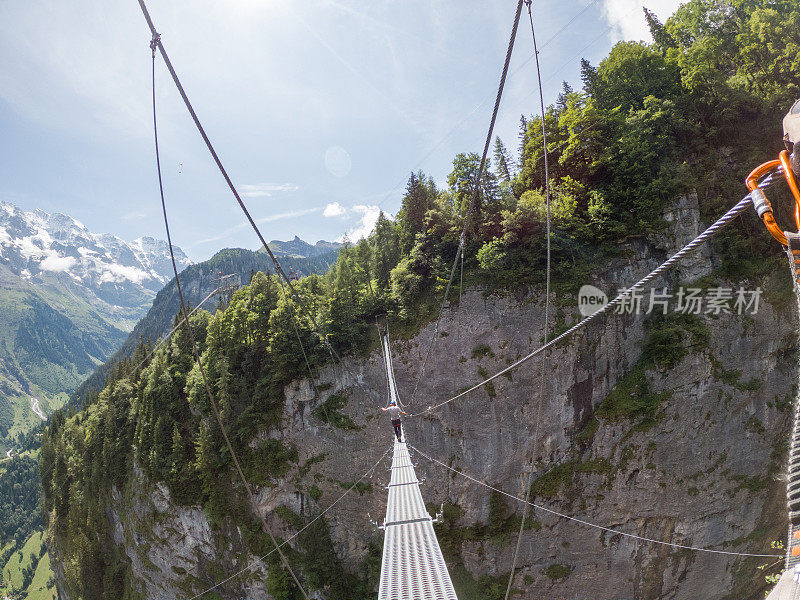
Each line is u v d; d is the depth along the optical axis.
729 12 65.38
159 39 9.18
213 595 63.19
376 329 61.66
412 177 70.31
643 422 51.84
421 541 14.35
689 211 54.75
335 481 59.56
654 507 51.34
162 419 71.62
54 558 102.12
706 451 51.16
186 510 65.25
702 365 51.41
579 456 53.12
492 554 54.09
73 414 129.12
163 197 10.23
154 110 9.80
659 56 67.75
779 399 52.19
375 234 76.06
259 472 61.81
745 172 56.09
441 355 57.25
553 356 53.91
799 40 58.75
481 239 60.62
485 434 54.91
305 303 66.06
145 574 70.44
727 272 53.53
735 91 58.16
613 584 51.94
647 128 58.12
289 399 62.50
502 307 56.25
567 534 52.88
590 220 57.19
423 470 56.03
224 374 66.56
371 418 59.22
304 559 58.62
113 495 78.38
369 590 57.28
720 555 51.62
